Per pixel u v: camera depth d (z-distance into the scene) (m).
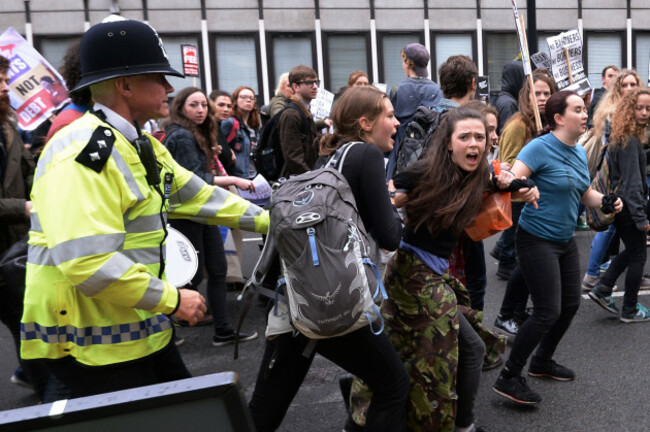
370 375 2.29
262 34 14.93
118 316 1.95
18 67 4.28
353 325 2.13
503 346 3.01
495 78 15.81
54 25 14.04
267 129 4.98
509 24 15.68
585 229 7.82
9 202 3.08
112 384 1.97
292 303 2.14
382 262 5.49
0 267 2.35
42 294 1.95
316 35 15.09
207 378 1.09
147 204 1.98
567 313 3.46
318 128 6.24
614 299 5.27
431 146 2.63
